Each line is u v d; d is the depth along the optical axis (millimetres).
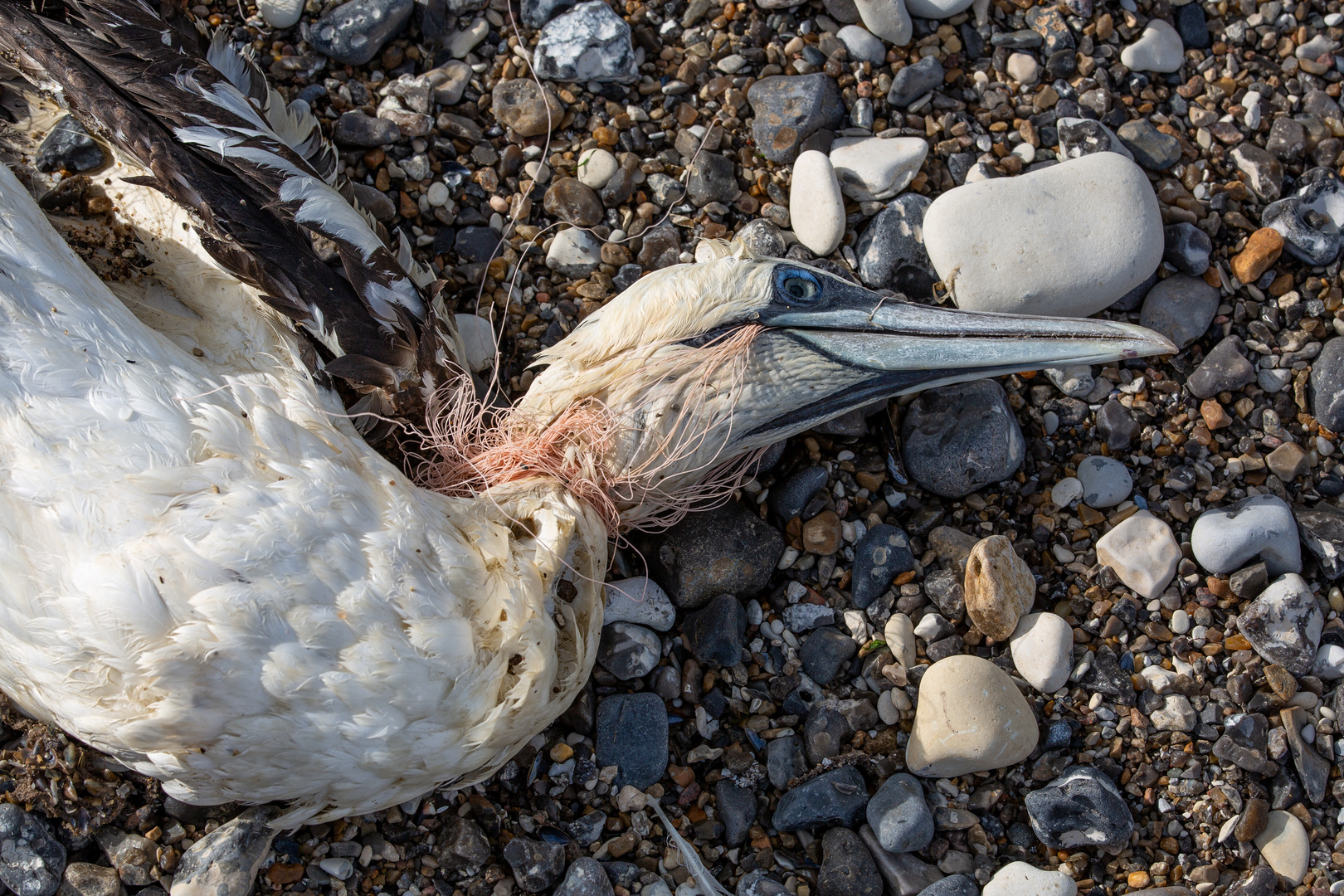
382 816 587
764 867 595
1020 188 646
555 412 598
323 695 530
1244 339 658
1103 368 652
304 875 578
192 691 524
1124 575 629
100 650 522
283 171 586
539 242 659
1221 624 629
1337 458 649
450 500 574
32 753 567
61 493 527
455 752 549
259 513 533
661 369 592
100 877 565
